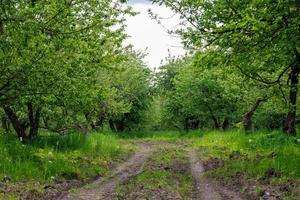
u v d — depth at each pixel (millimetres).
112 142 30156
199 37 16016
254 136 25594
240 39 13609
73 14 15789
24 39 14086
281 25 12891
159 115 64812
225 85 39750
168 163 20844
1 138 16547
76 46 16016
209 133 41000
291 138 21172
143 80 58062
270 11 12477
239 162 18047
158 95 62719
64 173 15508
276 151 18953
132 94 55688
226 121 47812
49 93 16156
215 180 15602
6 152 15180
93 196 12656
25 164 14727
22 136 19453
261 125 40594
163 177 15344
